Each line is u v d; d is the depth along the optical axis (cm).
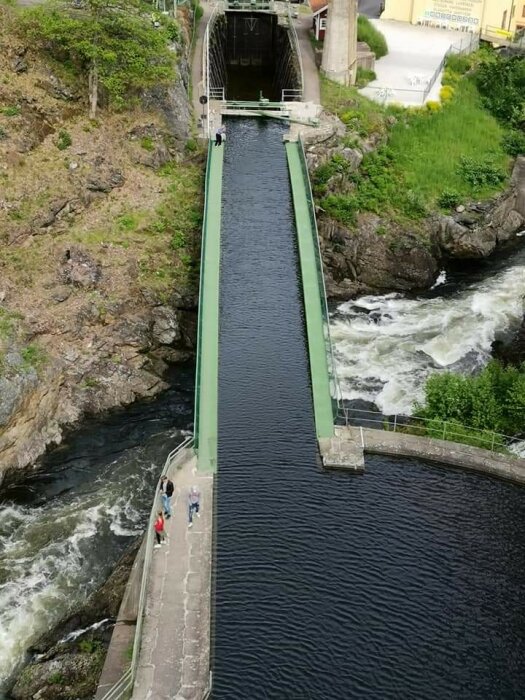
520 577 3566
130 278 5484
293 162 6166
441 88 7694
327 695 3083
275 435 4159
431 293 6228
